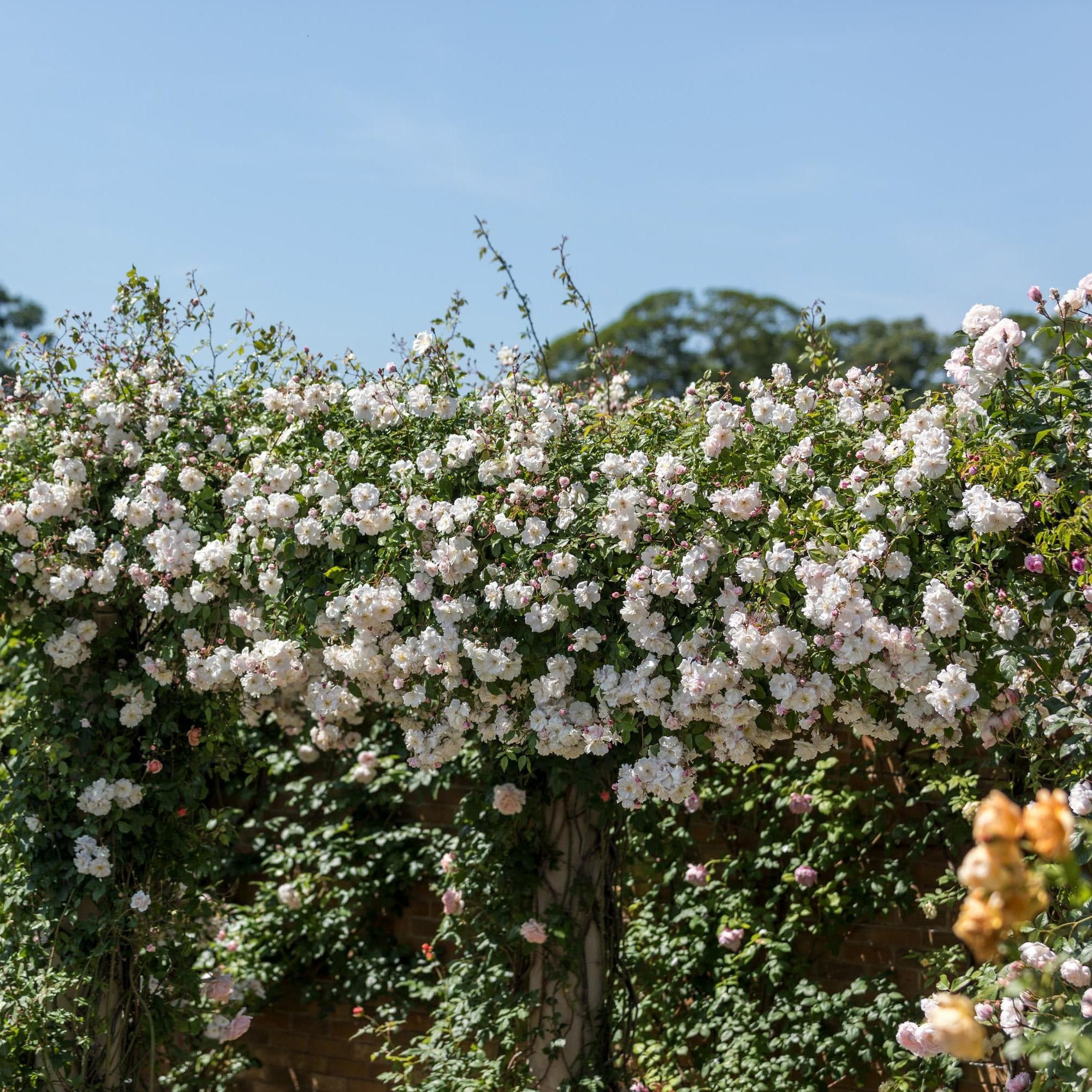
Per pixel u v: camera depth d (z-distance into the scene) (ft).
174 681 13.42
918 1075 13.24
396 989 16.46
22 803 13.01
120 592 12.87
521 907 14.03
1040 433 9.30
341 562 11.69
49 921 12.86
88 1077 13.12
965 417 9.80
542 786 14.14
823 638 9.68
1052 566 9.12
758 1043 14.28
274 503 11.37
